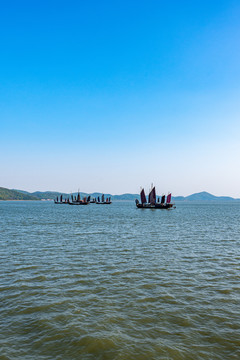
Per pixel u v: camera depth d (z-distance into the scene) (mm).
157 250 31359
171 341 12227
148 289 18688
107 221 69875
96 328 13266
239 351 11539
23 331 13016
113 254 29203
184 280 20625
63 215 94250
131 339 12344
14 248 32062
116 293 17922
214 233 46125
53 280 20531
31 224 60062
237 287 19141
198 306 15906
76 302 16422
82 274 22031
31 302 16406
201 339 12398
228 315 14758
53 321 13984
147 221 70938
